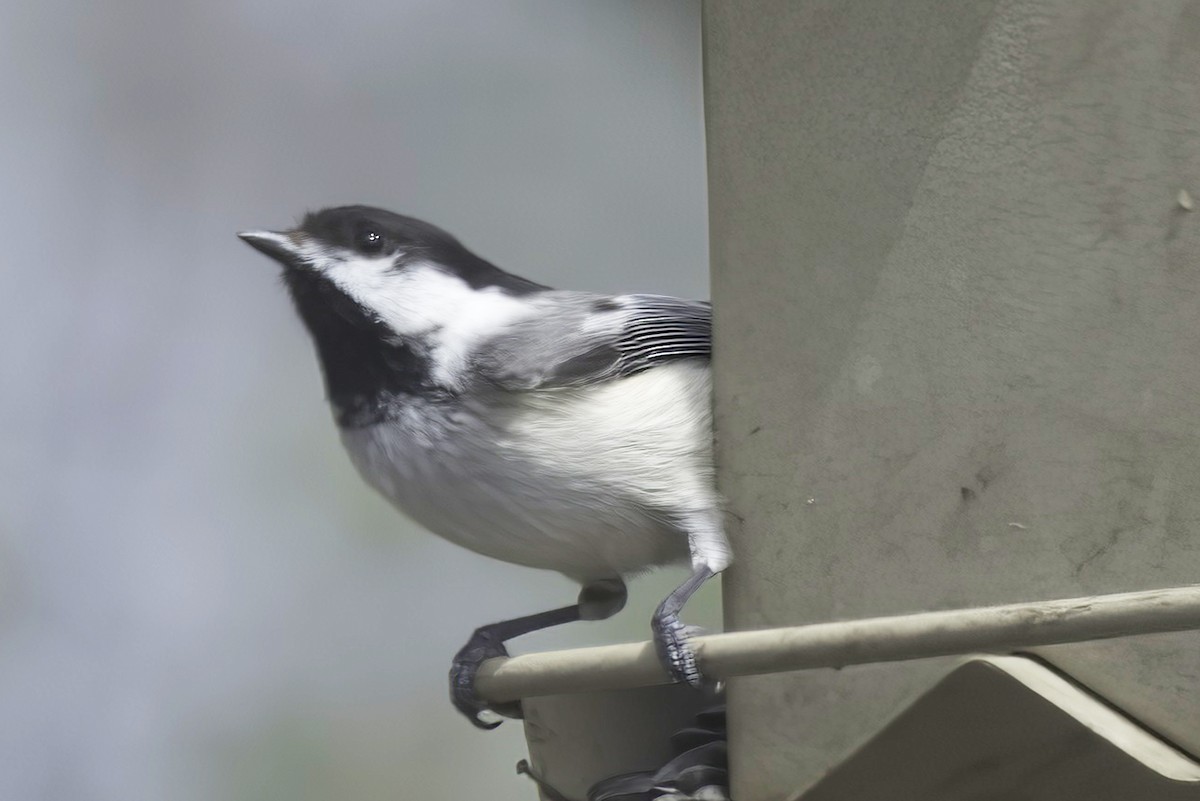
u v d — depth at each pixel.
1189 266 4.72
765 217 5.55
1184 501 4.64
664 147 14.06
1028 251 4.98
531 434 5.85
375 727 10.98
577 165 13.95
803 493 5.37
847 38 5.39
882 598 5.14
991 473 4.96
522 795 10.82
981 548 4.96
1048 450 4.88
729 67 5.65
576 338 5.96
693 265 13.66
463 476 5.95
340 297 6.28
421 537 11.67
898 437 5.17
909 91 5.25
